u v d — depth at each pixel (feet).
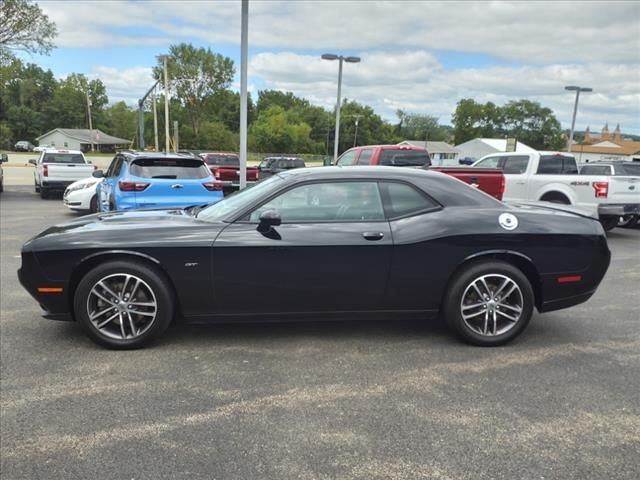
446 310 13.87
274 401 10.76
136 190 26.94
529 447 9.13
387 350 13.67
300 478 8.21
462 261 13.60
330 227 13.38
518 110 327.67
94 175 33.01
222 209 14.42
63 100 335.88
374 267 13.37
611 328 15.65
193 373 12.09
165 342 14.03
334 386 11.50
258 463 8.59
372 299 13.65
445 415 10.23
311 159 276.82
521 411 10.43
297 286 13.33
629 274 23.61
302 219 13.52
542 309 14.28
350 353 13.44
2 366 12.32
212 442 9.19
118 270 13.00
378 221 13.58
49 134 297.53
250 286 13.24
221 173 61.46
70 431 9.50
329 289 13.43
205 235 13.12
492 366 12.69
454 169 32.42
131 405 10.50
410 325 15.74
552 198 36.06
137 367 12.37
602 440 9.39
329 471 8.39
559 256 13.89
